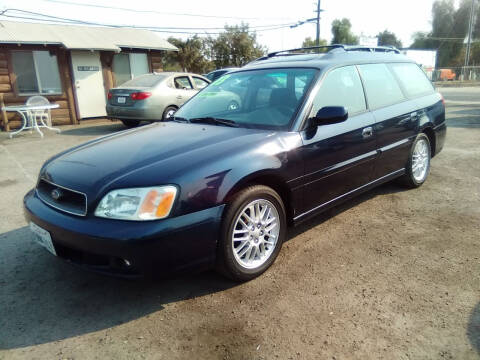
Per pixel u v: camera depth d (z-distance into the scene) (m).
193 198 2.37
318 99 3.23
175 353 2.11
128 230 2.24
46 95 11.38
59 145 8.23
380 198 4.38
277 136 2.91
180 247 2.34
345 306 2.46
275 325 2.30
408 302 2.48
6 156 7.19
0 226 3.91
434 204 4.16
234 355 2.08
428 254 3.09
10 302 2.62
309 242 3.36
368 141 3.62
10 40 10.20
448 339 2.14
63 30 12.15
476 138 7.62
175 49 13.45
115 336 2.26
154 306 2.54
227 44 29.59
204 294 2.65
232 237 2.59
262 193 2.72
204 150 2.65
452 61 59.03
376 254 3.11
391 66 4.30
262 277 2.82
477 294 2.54
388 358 2.02
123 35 13.23
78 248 2.36
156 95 9.14
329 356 2.05
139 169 2.46
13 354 2.13
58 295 2.70
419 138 4.48
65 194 2.55
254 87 3.54
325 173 3.22
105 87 12.53
